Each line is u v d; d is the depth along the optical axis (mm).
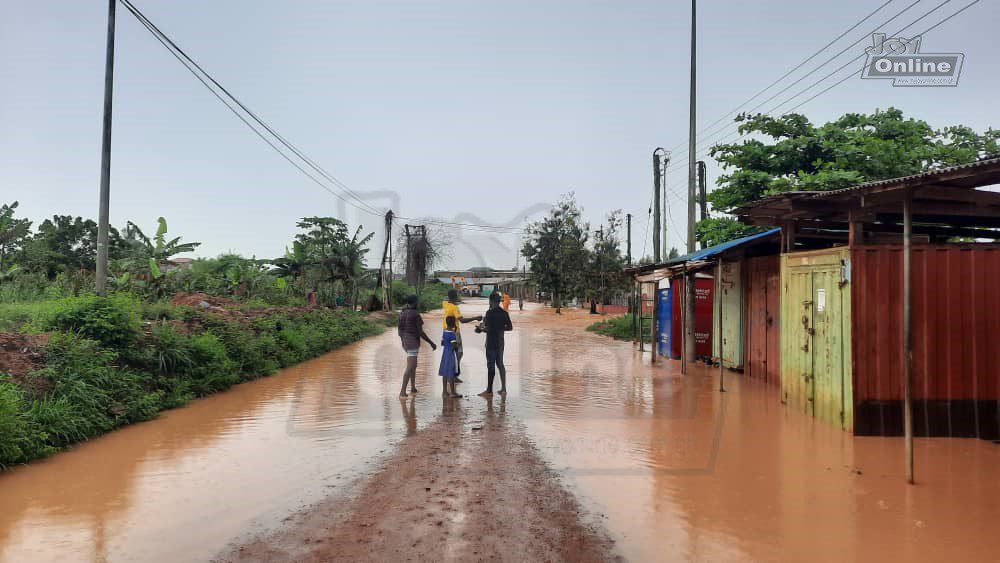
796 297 8055
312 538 3756
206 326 11180
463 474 5102
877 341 6711
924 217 7895
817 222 8828
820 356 7359
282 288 24031
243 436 6461
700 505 4391
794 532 3898
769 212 8078
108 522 4008
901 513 4246
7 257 22719
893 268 6777
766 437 6484
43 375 6508
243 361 10781
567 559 3473
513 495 4578
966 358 6695
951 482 4957
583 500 4484
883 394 6652
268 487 4754
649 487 4793
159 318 11055
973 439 6508
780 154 16875
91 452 5793
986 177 5297
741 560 3479
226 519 4070
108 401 6926
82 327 8000
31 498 4484
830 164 15258
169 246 20656
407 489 4711
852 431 6613
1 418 5203
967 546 3689
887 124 16922
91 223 27453
